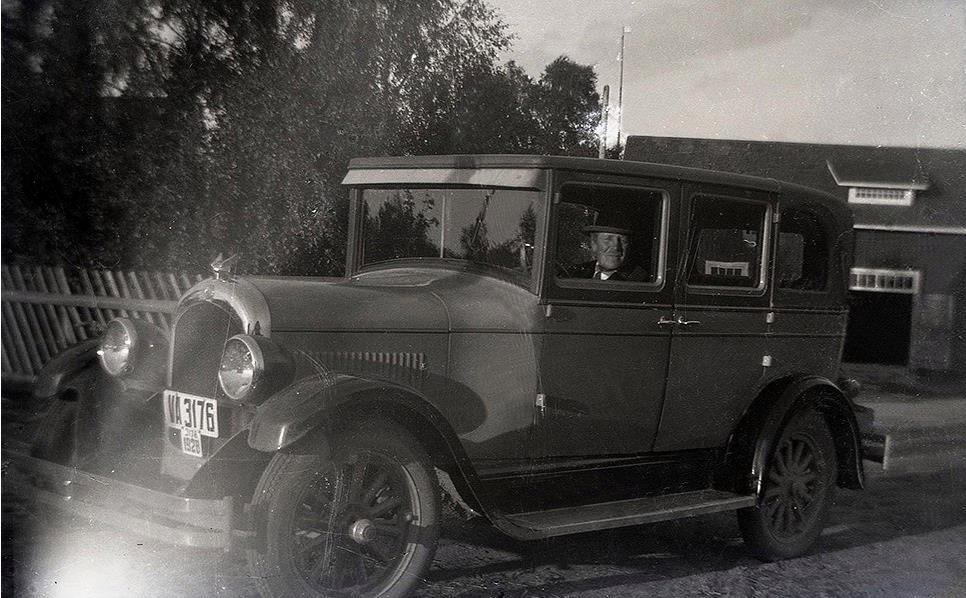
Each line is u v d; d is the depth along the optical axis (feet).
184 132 16.90
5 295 16.12
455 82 16.26
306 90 16.79
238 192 16.87
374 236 10.62
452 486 8.49
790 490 11.31
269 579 7.35
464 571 9.59
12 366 16.07
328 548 7.64
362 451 7.74
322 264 17.03
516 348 9.14
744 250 11.05
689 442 10.64
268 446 7.23
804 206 11.57
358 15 16.48
